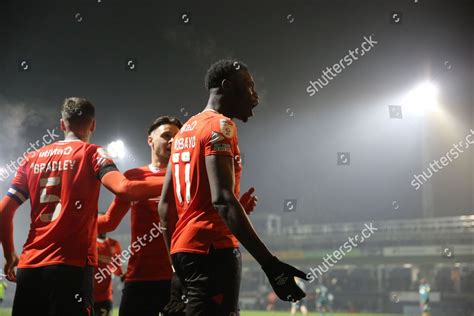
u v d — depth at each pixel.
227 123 2.89
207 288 2.83
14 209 3.85
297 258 27.84
